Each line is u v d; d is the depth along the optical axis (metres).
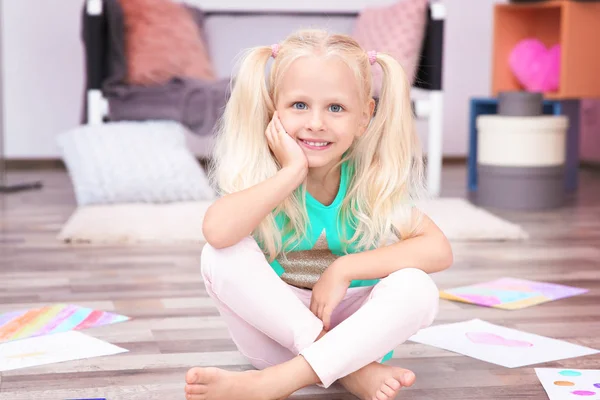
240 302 1.26
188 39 4.02
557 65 3.88
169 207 3.12
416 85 3.74
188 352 1.57
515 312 1.86
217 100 3.63
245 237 1.27
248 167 1.35
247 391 1.18
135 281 2.16
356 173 1.39
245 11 4.34
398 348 1.59
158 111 3.64
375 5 4.90
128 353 1.56
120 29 3.79
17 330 1.69
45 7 4.61
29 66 4.63
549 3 3.81
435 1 4.93
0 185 3.86
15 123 4.65
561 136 3.40
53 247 2.59
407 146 1.39
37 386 1.38
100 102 3.66
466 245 2.67
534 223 3.06
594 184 4.19
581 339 1.66
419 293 1.24
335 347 1.20
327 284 1.28
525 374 1.44
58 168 4.71
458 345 1.60
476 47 5.00
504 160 3.37
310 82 1.28
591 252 2.56
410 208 1.38
